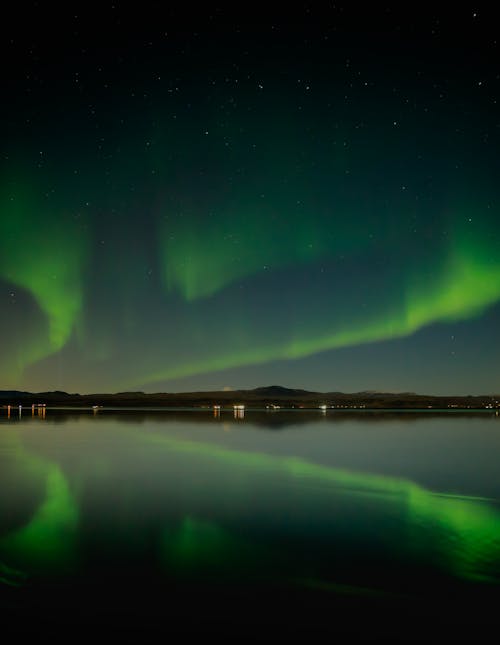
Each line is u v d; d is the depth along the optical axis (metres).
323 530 11.41
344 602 7.60
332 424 56.19
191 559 9.43
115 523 11.96
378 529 11.48
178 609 7.34
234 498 14.84
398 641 6.50
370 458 24.42
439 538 10.76
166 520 12.25
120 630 6.73
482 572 8.80
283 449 28.41
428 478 18.42
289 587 8.12
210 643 6.43
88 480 18.00
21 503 14.15
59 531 11.26
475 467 21.28
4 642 6.41
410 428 48.19
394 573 8.73
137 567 8.98
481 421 65.06
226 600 7.64
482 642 6.48
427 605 7.48
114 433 41.28
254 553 9.76
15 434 40.09
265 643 6.43
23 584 8.23
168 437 37.03
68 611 7.26
